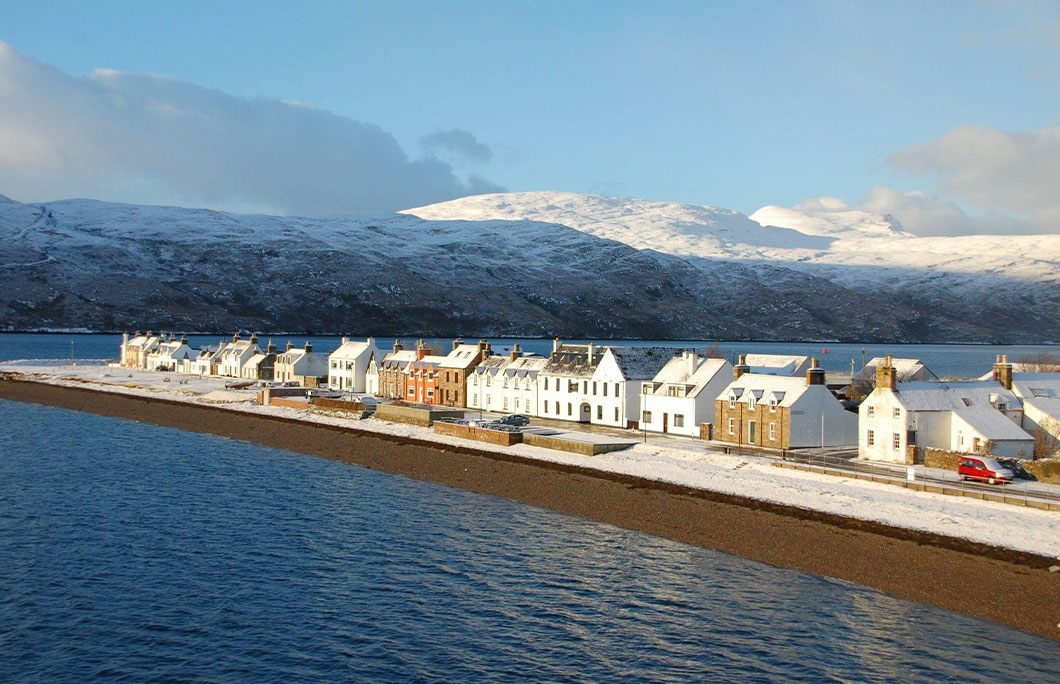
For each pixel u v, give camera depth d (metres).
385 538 71.62
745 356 155.50
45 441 117.69
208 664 49.22
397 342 184.00
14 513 77.94
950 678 47.75
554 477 90.50
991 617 54.94
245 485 90.56
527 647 51.62
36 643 51.41
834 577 61.97
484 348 152.38
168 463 102.44
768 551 67.12
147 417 142.88
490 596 59.19
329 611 56.47
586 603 58.00
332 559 66.38
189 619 55.00
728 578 62.28
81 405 158.50
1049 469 80.44
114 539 70.62
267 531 73.31
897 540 66.38
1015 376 104.06
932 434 92.12
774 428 102.62
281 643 51.88
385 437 115.19
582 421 127.75
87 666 48.78
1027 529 66.19
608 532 73.19
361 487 89.94
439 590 60.22
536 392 135.50
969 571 60.47
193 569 63.81
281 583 61.25
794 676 48.19
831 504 74.81
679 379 117.00
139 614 55.66
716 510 76.56
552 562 65.81
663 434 115.62
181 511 79.50
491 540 71.12
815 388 102.62
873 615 55.69
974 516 69.62
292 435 121.25
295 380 194.75
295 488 89.31
